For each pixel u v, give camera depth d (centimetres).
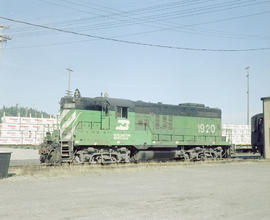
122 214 769
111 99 2014
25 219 710
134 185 1208
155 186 1189
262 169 1848
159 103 2305
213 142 2522
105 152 1959
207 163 2166
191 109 2459
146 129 2147
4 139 3941
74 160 1848
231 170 1775
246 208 849
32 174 1435
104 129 1944
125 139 2025
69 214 762
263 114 2819
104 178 1391
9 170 1565
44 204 865
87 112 1922
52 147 1772
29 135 4078
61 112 1877
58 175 1434
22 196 972
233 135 4544
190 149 2425
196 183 1273
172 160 2447
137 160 2111
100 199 942
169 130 2291
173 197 983
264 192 1086
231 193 1061
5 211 782
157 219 727
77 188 1129
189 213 787
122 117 2038
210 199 959
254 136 3091
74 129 1856
